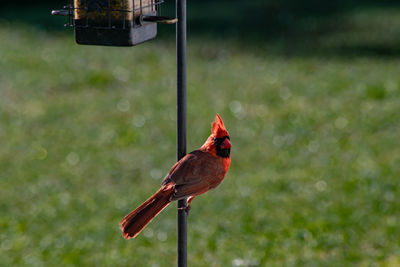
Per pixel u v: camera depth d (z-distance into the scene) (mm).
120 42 6500
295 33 27203
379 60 22703
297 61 22906
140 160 14766
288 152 14812
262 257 10148
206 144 6309
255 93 19266
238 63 22844
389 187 12477
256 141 15547
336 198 12211
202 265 9961
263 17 30188
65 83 20562
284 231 11008
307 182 13086
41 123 17172
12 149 15477
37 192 13164
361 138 15391
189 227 11352
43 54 23719
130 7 6430
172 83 20641
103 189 13312
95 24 6508
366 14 30453
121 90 20016
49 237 11219
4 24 28375
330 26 28266
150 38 6965
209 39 26297
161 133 16359
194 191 5969
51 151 15352
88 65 22422
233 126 16562
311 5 32469
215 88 19906
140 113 17812
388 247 10312
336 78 20500
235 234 11008
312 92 19141
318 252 10289
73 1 6754
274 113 17469
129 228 5582
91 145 15680
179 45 5676
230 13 31078
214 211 11961
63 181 13734
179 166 6012
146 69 22203
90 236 11195
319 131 16000
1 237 11250
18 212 12281
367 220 11219
